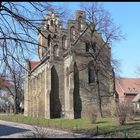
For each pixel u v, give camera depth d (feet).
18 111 365.20
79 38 232.73
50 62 244.63
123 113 158.81
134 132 124.57
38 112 280.72
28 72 63.36
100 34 219.41
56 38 59.21
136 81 393.29
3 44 53.31
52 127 173.37
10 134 141.49
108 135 122.11
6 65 54.19
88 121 187.01
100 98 221.87
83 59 234.38
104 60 220.23
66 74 243.40
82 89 233.96
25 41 53.42
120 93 382.63
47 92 244.42
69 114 230.68
